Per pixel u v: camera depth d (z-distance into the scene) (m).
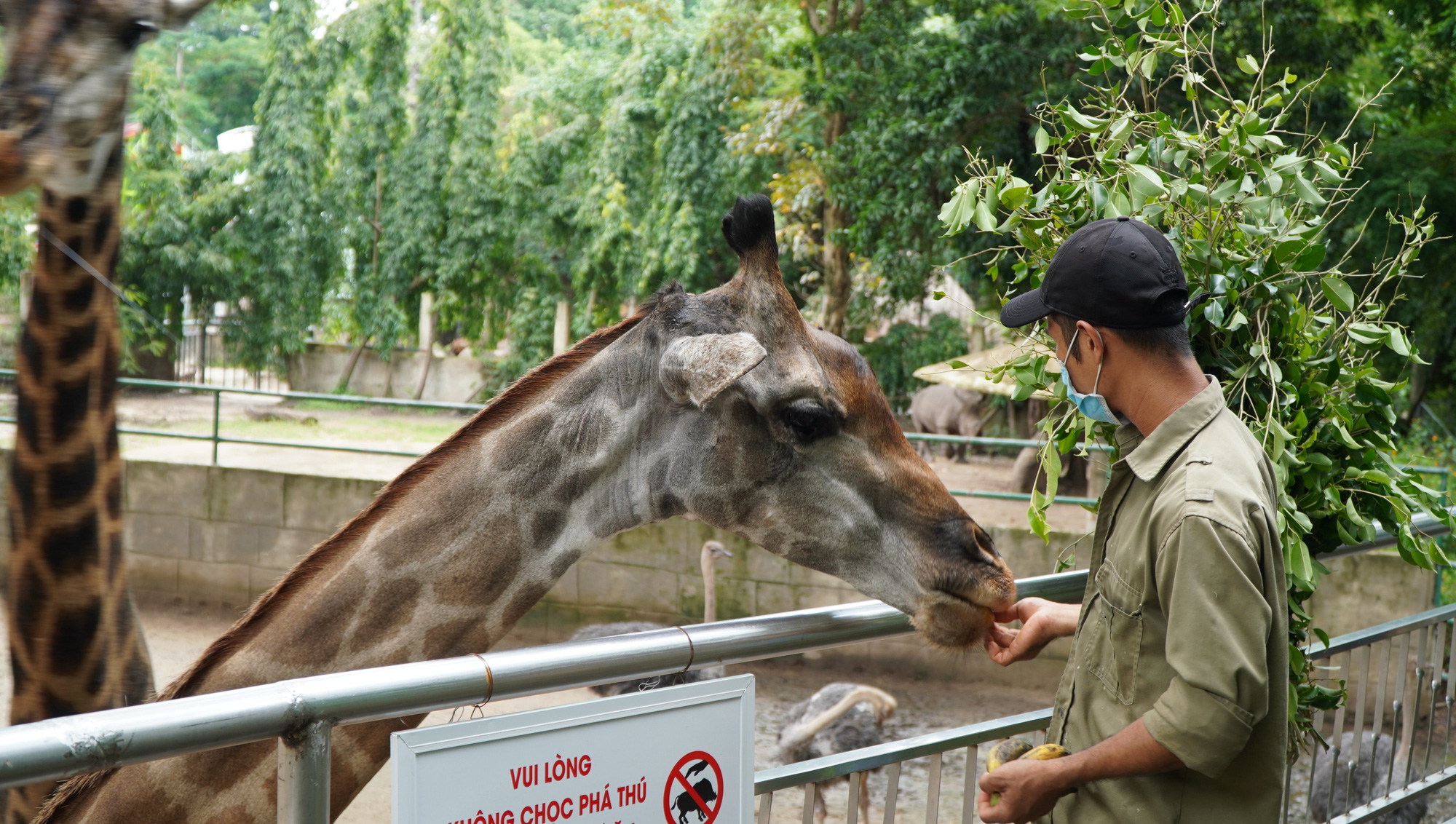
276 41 19.02
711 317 2.44
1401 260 2.68
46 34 1.82
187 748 1.52
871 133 13.50
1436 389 16.02
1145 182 2.38
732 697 2.00
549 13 28.23
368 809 6.57
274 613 2.40
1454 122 13.99
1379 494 2.54
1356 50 12.60
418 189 21.91
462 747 1.68
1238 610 1.67
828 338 2.51
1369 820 3.26
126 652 2.83
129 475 11.80
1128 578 1.87
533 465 2.47
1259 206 2.39
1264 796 1.83
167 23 1.92
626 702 1.85
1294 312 2.43
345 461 13.23
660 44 20.86
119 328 2.66
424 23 24.75
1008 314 2.08
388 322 22.03
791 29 17.61
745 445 2.42
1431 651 3.57
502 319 23.70
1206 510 1.71
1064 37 12.72
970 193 2.65
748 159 17.42
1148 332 1.86
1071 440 2.67
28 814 2.53
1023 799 1.83
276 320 19.09
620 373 2.50
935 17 15.24
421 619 2.39
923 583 2.42
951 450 16.80
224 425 15.52
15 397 2.61
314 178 19.83
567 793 1.78
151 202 12.02
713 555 8.54
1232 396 2.40
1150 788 1.89
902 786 7.51
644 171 21.56
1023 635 2.39
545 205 22.58
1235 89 11.32
